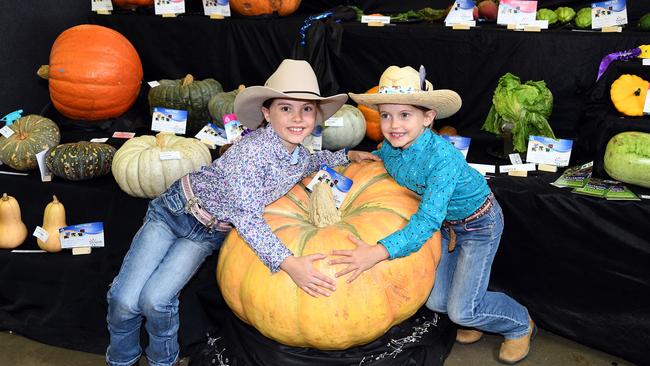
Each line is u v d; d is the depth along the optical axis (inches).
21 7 129.3
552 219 96.3
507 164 107.3
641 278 94.0
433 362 92.6
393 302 80.0
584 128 107.1
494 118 112.8
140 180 99.7
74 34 126.3
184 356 99.2
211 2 136.9
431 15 128.4
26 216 111.7
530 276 103.2
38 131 113.8
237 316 89.7
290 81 77.7
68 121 129.3
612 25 113.9
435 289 93.5
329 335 77.8
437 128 125.5
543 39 112.2
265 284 77.7
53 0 137.3
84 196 106.1
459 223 86.7
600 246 95.0
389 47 122.0
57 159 105.7
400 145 80.5
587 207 93.4
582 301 100.3
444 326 97.4
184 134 126.7
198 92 125.6
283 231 80.0
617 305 97.7
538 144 104.5
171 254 85.3
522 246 101.3
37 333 104.0
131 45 133.1
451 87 121.8
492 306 91.6
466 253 87.9
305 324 77.4
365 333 78.8
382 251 74.5
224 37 134.6
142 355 98.3
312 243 77.4
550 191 95.9
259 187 77.8
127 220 104.7
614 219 92.4
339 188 88.4
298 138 79.7
